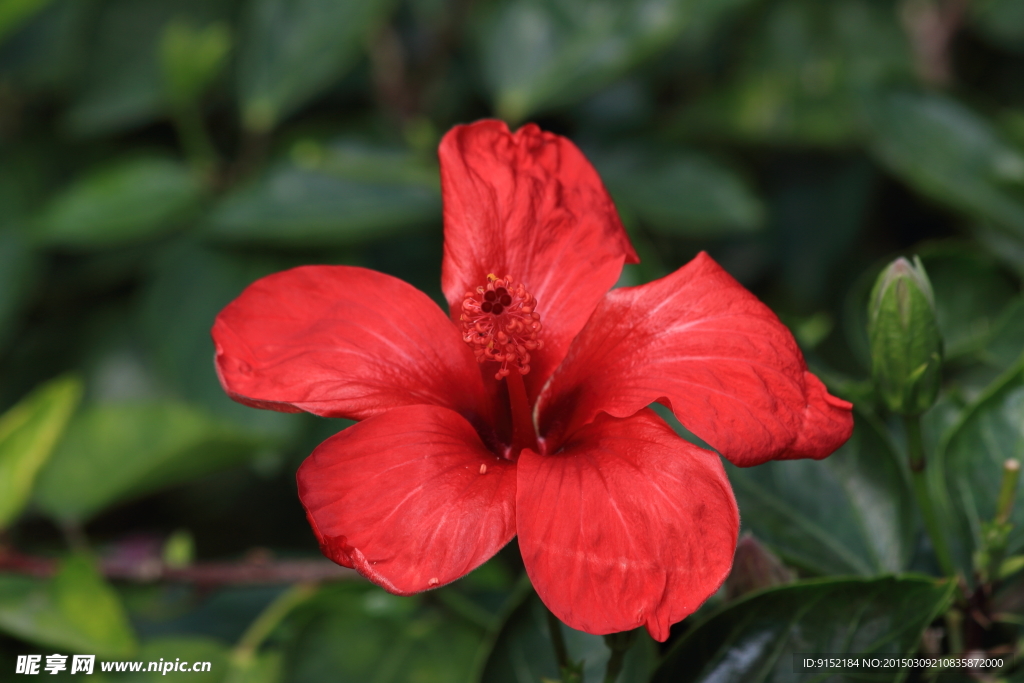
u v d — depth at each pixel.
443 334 0.50
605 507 0.46
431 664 0.57
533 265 0.51
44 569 0.59
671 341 0.49
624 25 0.65
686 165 0.66
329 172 0.65
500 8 0.66
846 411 0.48
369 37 0.67
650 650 0.51
